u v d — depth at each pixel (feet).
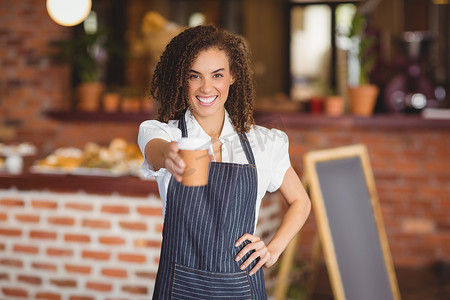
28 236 10.98
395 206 15.30
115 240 10.59
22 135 16.70
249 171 5.55
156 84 5.86
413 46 15.30
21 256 11.04
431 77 17.22
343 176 9.43
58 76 16.46
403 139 15.11
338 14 21.67
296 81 22.39
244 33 22.47
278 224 11.78
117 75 20.77
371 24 18.53
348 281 9.01
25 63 16.51
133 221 10.48
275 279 11.23
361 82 14.92
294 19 22.18
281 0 22.09
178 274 5.41
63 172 11.02
